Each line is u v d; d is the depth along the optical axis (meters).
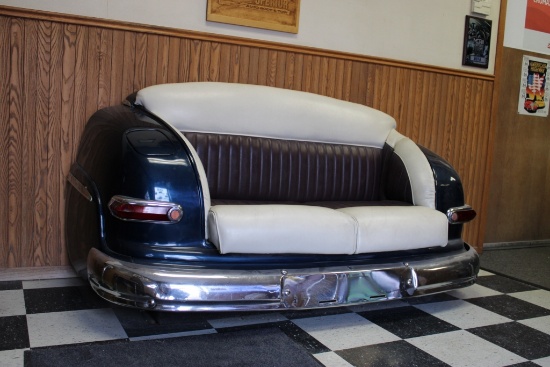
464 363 2.07
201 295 2.02
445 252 2.64
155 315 2.27
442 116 3.92
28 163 2.73
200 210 2.14
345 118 3.09
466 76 3.97
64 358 1.83
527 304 2.88
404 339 2.28
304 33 3.37
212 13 3.06
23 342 1.98
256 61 3.21
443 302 2.85
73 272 2.84
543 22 4.38
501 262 3.88
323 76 3.43
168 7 2.96
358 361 2.02
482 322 2.56
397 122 3.75
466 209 2.75
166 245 2.10
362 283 2.29
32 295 2.51
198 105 2.71
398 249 2.41
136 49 2.90
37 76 2.70
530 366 2.07
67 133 2.79
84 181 2.34
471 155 4.08
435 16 3.84
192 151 2.22
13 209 2.72
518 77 4.32
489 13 4.03
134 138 2.19
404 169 2.92
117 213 2.07
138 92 2.65
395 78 3.70
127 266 2.03
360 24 3.55
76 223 2.43
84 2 2.77
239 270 2.13
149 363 1.84
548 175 4.60
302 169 2.98
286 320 2.41
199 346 2.03
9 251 2.73
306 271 2.21
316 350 2.10
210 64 3.09
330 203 2.78
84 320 2.24
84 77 2.80
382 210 2.45
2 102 2.65
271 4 3.23
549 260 4.03
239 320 2.36
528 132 4.44
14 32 2.63
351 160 3.11
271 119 2.89
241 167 2.83
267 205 2.24
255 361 1.92
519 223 4.51
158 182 2.10
